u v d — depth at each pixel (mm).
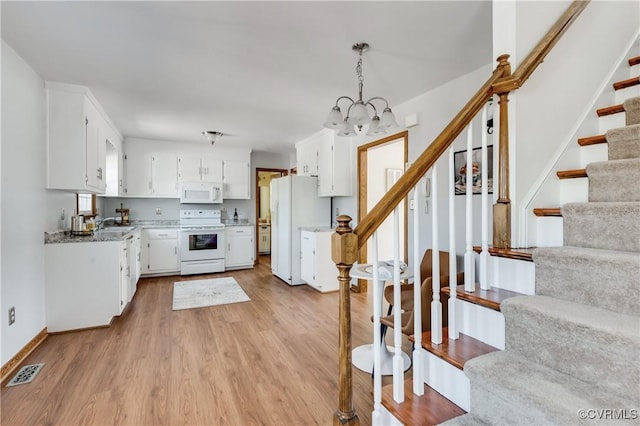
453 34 2195
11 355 2258
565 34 1776
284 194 5043
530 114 1617
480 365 1160
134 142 5305
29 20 1996
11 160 2289
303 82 3008
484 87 1504
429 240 3133
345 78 2916
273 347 2625
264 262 6801
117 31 2137
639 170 1434
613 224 1347
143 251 5199
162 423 1684
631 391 940
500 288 1511
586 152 1833
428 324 1899
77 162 3008
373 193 4855
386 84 3057
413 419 1164
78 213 3746
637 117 1756
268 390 1994
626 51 2123
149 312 3514
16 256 2344
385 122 2680
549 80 1700
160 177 5496
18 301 2365
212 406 1830
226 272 5742
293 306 3764
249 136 5199
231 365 2314
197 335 2877
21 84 2463
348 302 1158
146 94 3285
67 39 2229
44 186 2855
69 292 2936
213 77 2891
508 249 1523
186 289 4504
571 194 1698
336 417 1177
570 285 1271
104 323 3051
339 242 1118
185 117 4105
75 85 3010
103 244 3055
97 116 3518
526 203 1586
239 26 2088
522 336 1227
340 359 1174
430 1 1842
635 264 1092
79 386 2027
